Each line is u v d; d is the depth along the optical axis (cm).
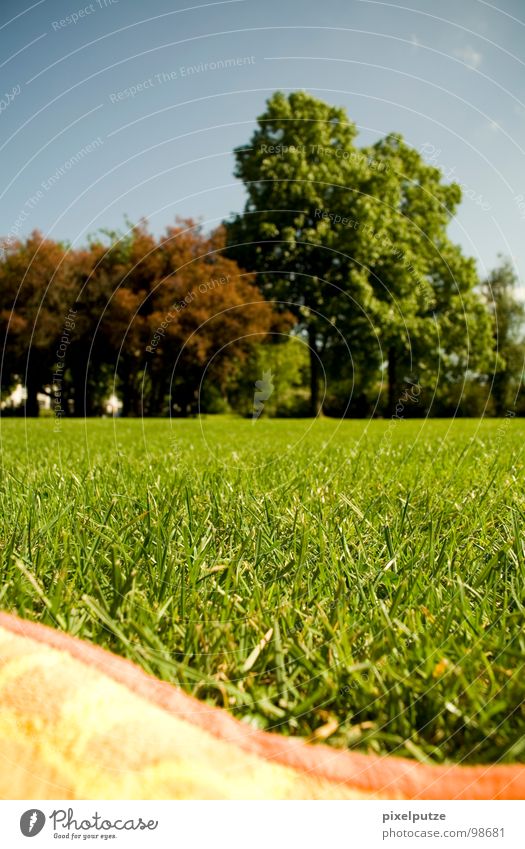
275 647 142
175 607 170
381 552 212
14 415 2233
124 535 222
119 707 129
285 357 2403
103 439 791
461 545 224
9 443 698
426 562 203
